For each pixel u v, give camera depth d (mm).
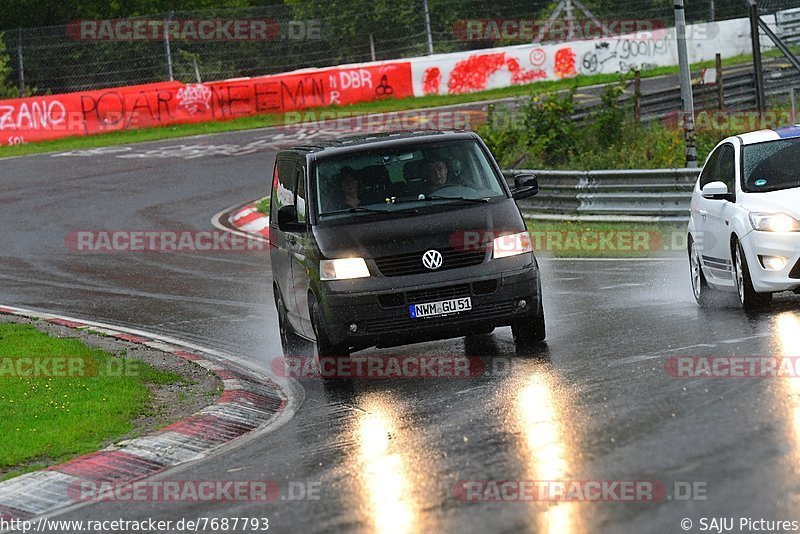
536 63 136250
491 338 35688
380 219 32562
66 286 60406
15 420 28531
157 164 106188
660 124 94500
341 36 138125
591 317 37562
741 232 34125
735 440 19047
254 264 63375
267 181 95625
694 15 150500
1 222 85188
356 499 18766
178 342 42719
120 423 28375
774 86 107812
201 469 23375
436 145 34406
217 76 133000
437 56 132875
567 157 89312
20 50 126875
